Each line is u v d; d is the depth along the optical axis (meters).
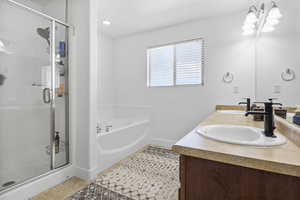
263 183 0.58
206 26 2.59
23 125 1.92
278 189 0.55
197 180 0.69
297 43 1.38
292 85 1.42
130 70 3.35
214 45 2.54
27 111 1.95
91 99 1.80
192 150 0.68
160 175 1.88
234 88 2.38
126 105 3.41
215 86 2.54
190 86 2.77
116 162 2.23
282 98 1.53
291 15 1.45
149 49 3.17
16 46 1.91
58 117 1.94
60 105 1.93
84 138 1.82
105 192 1.55
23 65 1.95
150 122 3.13
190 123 2.78
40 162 1.87
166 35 2.95
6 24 1.83
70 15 1.89
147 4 2.16
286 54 1.50
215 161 0.65
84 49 1.81
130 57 3.34
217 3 2.13
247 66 2.27
